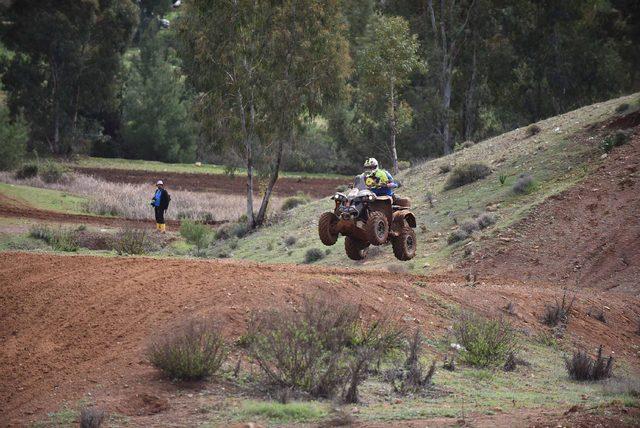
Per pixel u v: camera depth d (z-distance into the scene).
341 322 26.08
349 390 21.72
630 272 48.84
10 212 82.00
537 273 50.88
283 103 80.12
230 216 96.69
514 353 31.16
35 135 165.88
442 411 20.59
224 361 23.23
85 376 22.48
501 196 62.88
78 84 166.38
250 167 81.94
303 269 36.44
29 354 24.20
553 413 20.06
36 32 158.38
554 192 58.84
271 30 79.38
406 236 33.53
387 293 32.12
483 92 128.25
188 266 31.91
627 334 39.16
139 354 23.50
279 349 22.45
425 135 125.12
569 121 74.25
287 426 18.81
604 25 127.12
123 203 97.19
